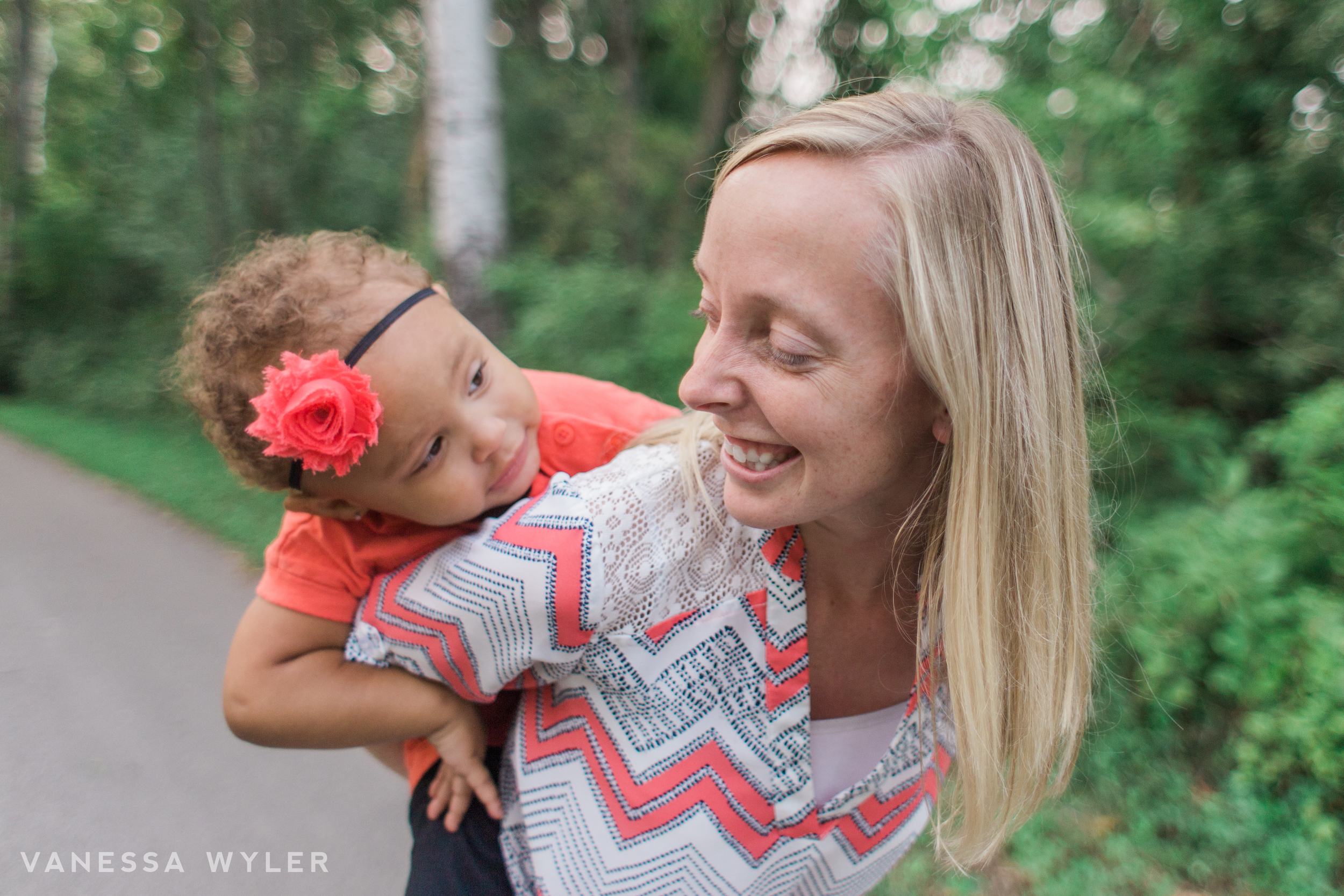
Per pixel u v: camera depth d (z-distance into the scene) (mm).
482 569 875
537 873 965
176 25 14062
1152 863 2617
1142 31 4871
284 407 887
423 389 943
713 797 902
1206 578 2906
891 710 976
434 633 917
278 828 2725
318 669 959
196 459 8906
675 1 9961
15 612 4465
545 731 977
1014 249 735
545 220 11453
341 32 14117
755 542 871
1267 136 4930
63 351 16266
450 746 1019
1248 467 3410
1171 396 5254
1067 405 805
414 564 947
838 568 884
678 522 866
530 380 1213
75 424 12648
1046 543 800
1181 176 5117
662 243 10727
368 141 13344
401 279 1011
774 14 9578
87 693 3541
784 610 871
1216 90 4785
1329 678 2605
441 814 1063
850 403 687
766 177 683
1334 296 4805
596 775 931
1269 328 5164
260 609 968
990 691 802
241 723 952
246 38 14211
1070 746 903
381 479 944
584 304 6090
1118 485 4020
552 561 837
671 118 12648
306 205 13273
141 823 2715
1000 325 728
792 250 662
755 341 708
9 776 2936
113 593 4773
